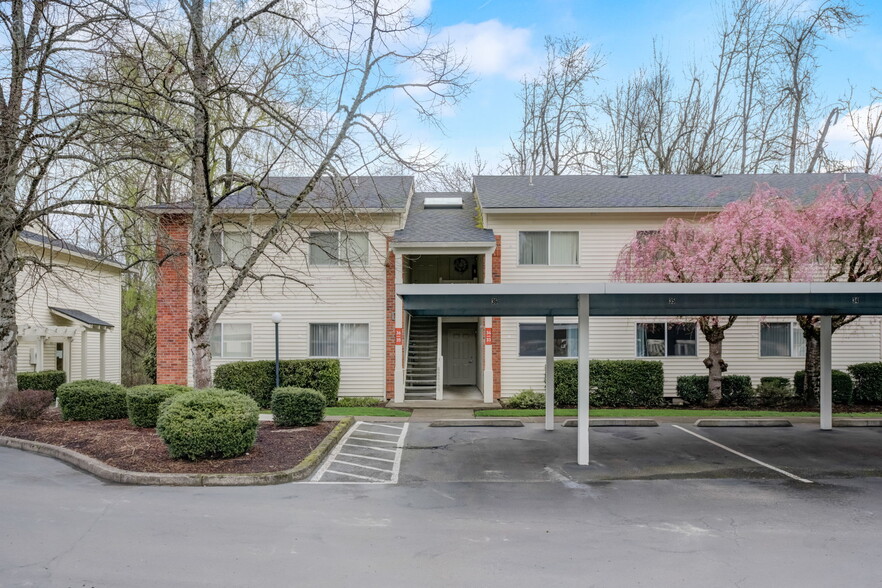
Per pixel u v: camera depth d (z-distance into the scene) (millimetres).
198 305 11094
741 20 29938
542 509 7258
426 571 5258
